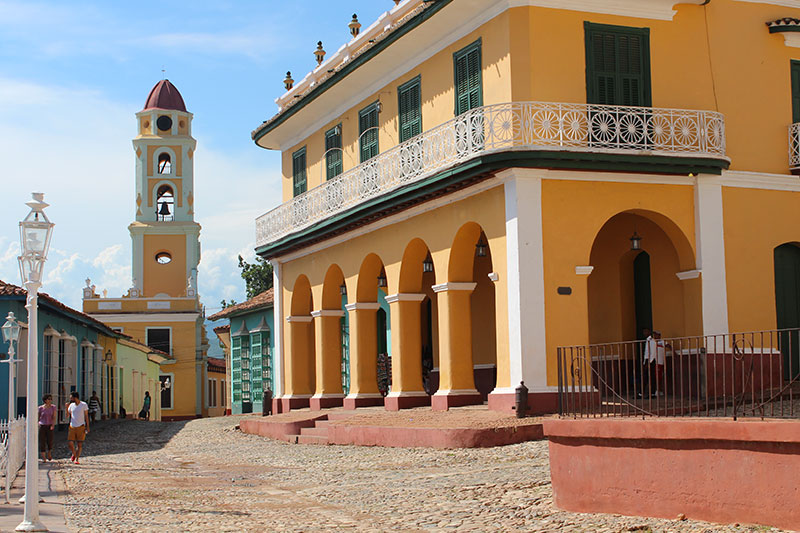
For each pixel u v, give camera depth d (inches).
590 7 795.4
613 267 893.8
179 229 2667.3
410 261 938.1
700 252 798.5
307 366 1216.2
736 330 805.2
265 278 2662.4
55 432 1307.8
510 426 685.9
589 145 761.6
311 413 1043.3
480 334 1011.9
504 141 756.0
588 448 444.5
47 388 1280.8
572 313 759.1
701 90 824.3
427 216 890.1
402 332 936.3
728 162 800.3
